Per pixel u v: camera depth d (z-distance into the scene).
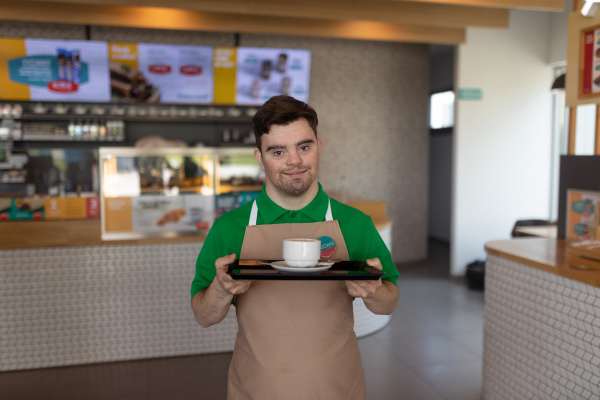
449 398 3.53
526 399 2.85
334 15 5.46
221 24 6.08
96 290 4.14
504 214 7.07
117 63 6.14
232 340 4.40
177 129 6.86
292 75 6.62
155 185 5.05
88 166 6.54
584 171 3.40
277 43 7.05
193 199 4.90
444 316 5.35
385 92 7.62
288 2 5.40
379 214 5.27
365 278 1.33
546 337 2.70
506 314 3.04
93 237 4.23
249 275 1.33
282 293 1.55
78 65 6.06
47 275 4.06
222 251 1.61
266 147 1.47
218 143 6.94
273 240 1.59
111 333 4.19
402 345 4.52
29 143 6.46
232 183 5.69
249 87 6.55
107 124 6.38
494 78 6.89
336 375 1.54
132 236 4.76
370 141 7.57
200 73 6.37
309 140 1.47
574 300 2.50
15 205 4.52
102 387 3.73
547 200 7.20
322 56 7.24
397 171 7.78
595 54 3.27
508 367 3.02
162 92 6.33
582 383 2.45
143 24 5.86
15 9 5.54
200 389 3.70
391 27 6.41
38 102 6.09
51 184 6.46
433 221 10.32
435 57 9.88
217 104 6.51
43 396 3.60
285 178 1.48
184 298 4.29
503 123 6.96
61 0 4.82
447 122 9.66
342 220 1.64
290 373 1.51
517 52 6.93
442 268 7.73
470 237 7.01
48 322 4.09
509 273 3.01
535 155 7.11
